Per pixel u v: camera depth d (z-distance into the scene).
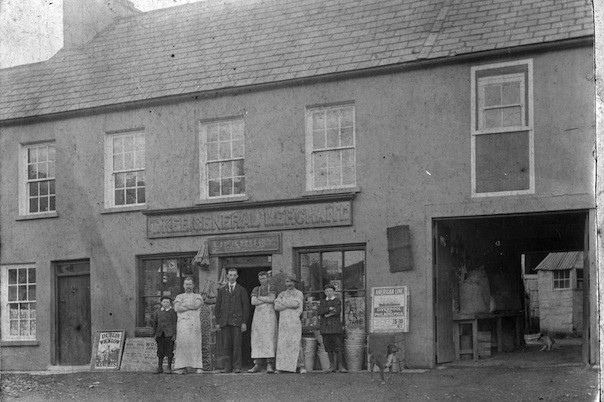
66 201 16.05
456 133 13.02
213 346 14.27
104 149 15.80
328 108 14.06
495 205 12.64
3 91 17.09
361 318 13.46
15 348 16.22
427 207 13.10
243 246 14.32
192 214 14.84
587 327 12.13
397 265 13.15
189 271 14.91
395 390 10.94
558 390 10.36
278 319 13.80
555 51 12.41
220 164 14.87
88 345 15.85
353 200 13.59
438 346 13.21
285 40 14.91
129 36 16.70
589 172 12.09
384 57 13.51
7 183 16.72
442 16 13.76
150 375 13.71
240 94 14.65
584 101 12.23
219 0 16.27
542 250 17.09
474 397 10.23
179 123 15.15
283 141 14.25
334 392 11.10
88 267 16.00
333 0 15.20
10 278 16.64
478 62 12.92
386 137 13.48
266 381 12.30
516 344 17.44
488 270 15.97
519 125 12.66
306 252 14.00
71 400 11.92
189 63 15.49
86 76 16.52
